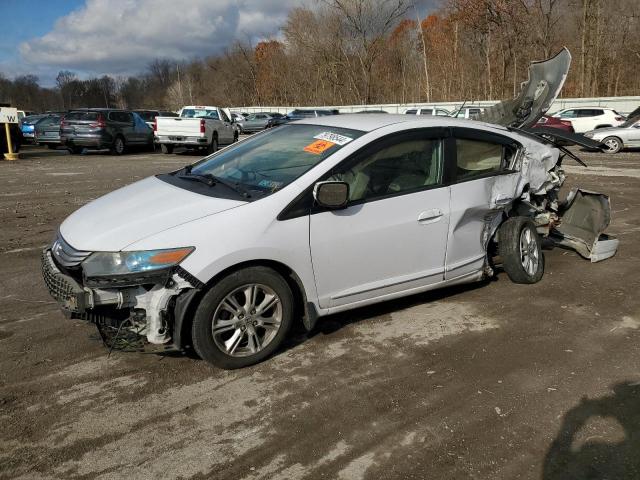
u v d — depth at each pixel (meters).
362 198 3.91
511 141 4.99
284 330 3.71
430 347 3.94
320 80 52.97
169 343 3.44
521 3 39.25
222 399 3.26
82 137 19.08
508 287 5.18
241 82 69.88
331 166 3.81
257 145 4.55
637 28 38.50
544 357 3.81
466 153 4.58
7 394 3.28
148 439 2.89
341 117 4.67
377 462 2.73
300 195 3.65
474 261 4.70
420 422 3.05
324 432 2.96
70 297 3.25
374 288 4.06
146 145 21.77
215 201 3.61
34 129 22.48
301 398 3.28
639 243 6.83
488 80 41.62
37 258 6.04
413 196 4.14
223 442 2.88
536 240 5.29
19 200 9.58
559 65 6.14
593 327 4.30
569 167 15.05
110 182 11.94
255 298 3.58
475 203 4.53
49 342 3.95
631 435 2.94
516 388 3.40
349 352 3.85
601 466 2.70
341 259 3.83
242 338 3.62
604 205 5.95
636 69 39.31
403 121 4.32
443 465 2.71
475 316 4.49
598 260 5.94
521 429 2.99
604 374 3.58
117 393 3.31
